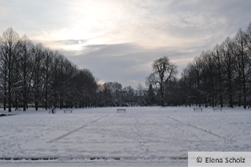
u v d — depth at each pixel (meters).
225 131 15.31
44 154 9.80
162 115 32.03
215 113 35.03
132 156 9.38
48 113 43.31
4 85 47.84
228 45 54.12
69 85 71.88
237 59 51.06
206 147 10.73
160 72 74.31
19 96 53.66
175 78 75.81
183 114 33.53
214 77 60.03
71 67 77.56
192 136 13.60
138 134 14.48
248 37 46.91
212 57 60.41
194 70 71.56
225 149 10.36
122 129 16.91
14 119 28.39
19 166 8.46
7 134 15.22
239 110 43.94
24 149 10.70
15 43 48.75
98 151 10.18
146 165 8.41
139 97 156.00
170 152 9.95
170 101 99.94
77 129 17.20
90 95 92.69
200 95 67.44
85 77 89.31
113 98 140.62
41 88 58.91
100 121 23.62
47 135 14.49
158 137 13.38
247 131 15.27
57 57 70.25
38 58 56.53
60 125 20.17
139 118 27.09
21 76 50.94
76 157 9.44
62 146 11.21
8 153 10.05
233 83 52.12
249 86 47.84
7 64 47.84
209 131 15.34
